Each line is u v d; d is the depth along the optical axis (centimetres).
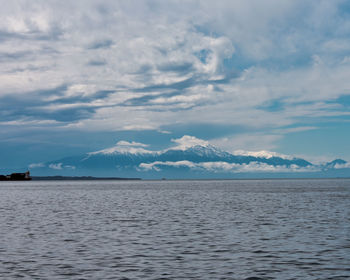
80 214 7538
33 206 9731
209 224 5888
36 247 4078
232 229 5341
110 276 2975
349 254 3662
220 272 3083
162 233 5012
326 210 8038
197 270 3144
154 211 8088
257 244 4200
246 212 7738
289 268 3184
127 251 3869
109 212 7925
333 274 2997
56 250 3919
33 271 3119
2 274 3034
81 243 4306
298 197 13038
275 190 19688
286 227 5500
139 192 18988
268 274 3016
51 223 6112
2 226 5756
